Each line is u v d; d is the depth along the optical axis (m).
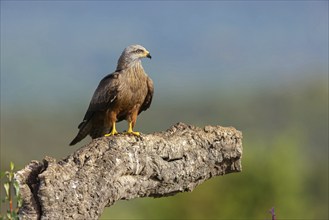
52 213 7.79
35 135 63.03
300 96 84.25
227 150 9.30
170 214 21.48
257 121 76.38
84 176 8.10
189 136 9.15
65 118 84.00
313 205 30.70
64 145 59.72
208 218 21.52
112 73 12.66
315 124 63.66
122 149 8.57
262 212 22.06
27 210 7.76
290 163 23.19
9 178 7.23
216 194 21.69
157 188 9.04
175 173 9.02
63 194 7.88
